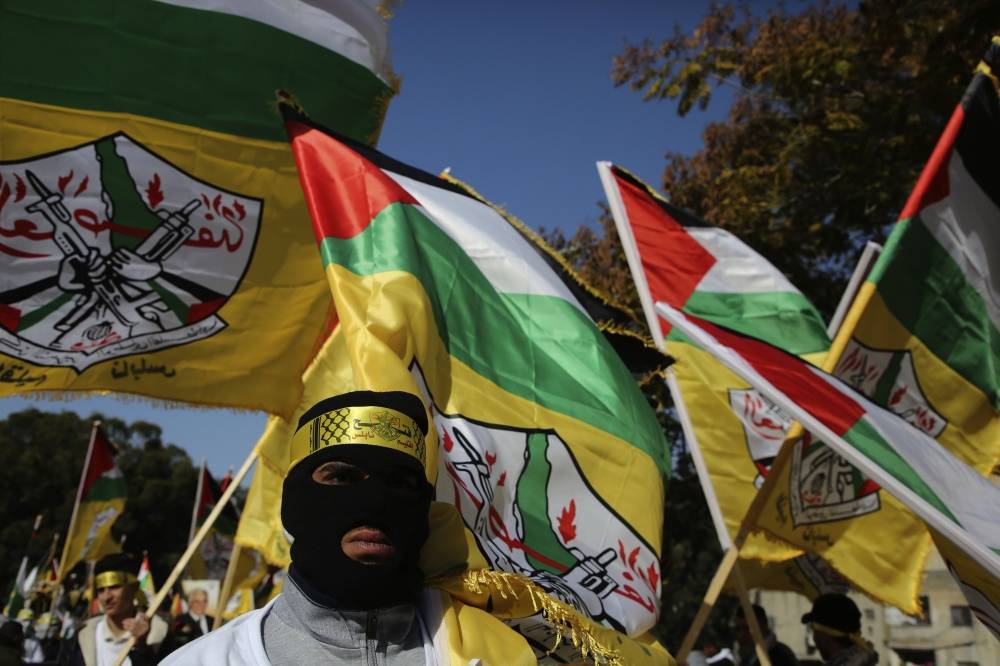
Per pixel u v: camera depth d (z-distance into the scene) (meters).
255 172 4.03
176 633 7.59
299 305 4.13
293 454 2.12
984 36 9.40
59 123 3.74
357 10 4.18
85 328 3.83
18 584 18.91
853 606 5.93
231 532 13.92
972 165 5.95
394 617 2.04
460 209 4.00
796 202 13.88
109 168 3.83
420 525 2.10
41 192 3.75
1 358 3.70
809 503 5.66
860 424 4.14
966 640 19.62
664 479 3.87
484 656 2.07
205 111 3.94
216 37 3.93
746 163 14.59
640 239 7.02
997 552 3.74
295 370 4.12
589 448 3.54
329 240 3.10
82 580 20.97
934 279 5.88
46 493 46.34
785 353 4.60
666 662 2.99
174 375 3.94
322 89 4.13
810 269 14.91
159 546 48.31
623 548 3.42
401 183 3.87
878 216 13.20
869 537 5.84
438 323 3.27
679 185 15.88
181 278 3.96
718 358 4.13
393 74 4.29
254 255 4.06
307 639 2.00
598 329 4.04
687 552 22.62
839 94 13.28
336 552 2.00
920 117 11.90
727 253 7.28
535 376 3.60
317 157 3.32
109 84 3.80
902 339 5.79
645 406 3.98
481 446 3.14
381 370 2.69
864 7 11.81
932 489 3.96
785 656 7.32
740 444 6.68
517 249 4.04
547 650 2.62
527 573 2.92
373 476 2.02
